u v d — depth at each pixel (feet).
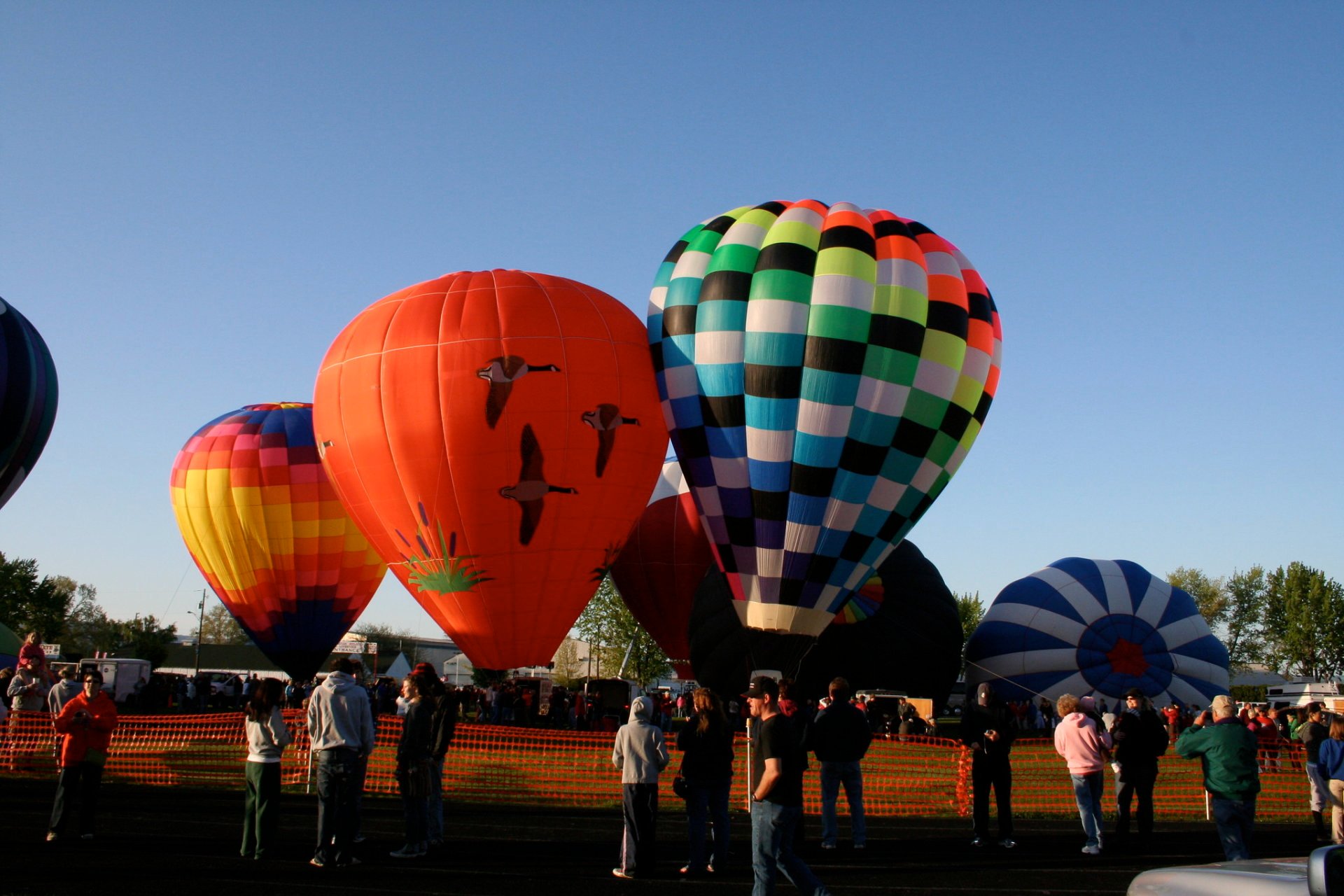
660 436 66.80
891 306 62.90
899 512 64.80
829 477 62.49
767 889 22.93
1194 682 98.73
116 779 48.42
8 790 43.78
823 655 80.18
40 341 84.28
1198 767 60.34
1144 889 12.48
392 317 65.21
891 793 46.91
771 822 23.04
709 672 78.23
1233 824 26.99
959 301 65.21
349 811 30.01
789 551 63.72
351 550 90.74
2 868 28.60
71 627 361.71
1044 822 43.42
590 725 90.53
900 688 82.28
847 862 32.81
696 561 90.22
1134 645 98.02
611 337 65.67
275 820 30.73
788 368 61.93
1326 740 32.24
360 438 63.93
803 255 63.72
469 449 61.93
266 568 89.40
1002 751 35.81
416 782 31.50
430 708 32.14
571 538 63.87
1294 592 239.09
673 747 55.67
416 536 64.18
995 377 68.59
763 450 62.75
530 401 62.44
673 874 29.71
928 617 84.64
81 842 32.68
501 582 63.57
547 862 31.22
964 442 66.54
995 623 102.06
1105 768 60.29
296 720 50.67
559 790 46.19
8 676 70.08
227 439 90.79
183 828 35.86
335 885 27.55
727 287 64.08
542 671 140.56
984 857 33.91
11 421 79.87
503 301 64.54
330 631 91.76
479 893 26.91
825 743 35.04
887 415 62.54
